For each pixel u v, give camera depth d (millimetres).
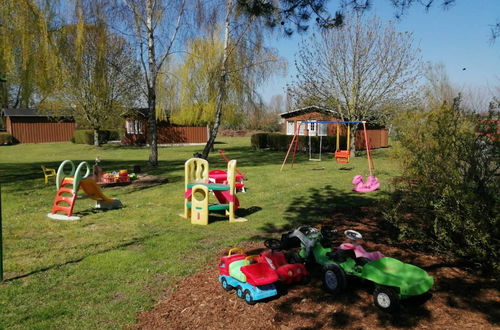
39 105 29859
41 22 13578
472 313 3887
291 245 5625
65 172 16141
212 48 23484
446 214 4730
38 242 6426
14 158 22875
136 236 6789
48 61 14039
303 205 9312
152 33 16875
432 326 3672
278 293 4414
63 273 5070
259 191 11320
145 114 34594
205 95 25875
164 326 3764
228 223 7754
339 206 9094
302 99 23891
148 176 14062
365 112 22125
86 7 15773
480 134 4641
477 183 4645
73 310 4062
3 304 4188
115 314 3975
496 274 4613
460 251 4801
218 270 5125
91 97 29828
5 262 5449
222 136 54875
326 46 22156
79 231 7145
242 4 7129
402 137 5605
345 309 4020
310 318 3857
